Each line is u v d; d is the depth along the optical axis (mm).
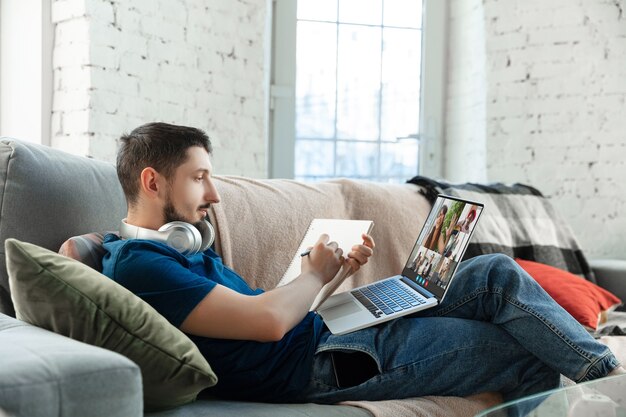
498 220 2895
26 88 3207
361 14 4082
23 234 1641
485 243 2789
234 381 1572
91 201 1795
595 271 3031
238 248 2221
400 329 1688
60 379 1016
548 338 1599
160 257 1495
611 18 3740
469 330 1644
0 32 3309
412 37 4168
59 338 1191
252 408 1445
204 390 1611
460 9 4113
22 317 1360
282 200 2379
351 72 4078
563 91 3797
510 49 3861
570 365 1581
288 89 3908
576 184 3787
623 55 3732
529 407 1234
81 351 1090
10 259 1278
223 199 2262
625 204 3727
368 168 4129
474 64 3996
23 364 1006
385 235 2533
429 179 2822
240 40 3596
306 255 1721
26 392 979
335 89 4051
